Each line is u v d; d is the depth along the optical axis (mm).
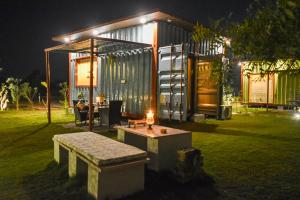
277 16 1851
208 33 2395
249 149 6203
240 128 9266
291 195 3693
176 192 3832
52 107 17438
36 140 7266
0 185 4082
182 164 4180
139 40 11383
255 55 2066
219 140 7203
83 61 14477
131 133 5355
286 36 1833
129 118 11734
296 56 1851
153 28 10789
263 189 3906
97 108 10422
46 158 5516
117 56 12352
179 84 10406
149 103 11008
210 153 5848
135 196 3660
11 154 5855
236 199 3607
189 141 4848
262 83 17812
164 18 10484
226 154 5762
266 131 8664
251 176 4438
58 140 4734
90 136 4863
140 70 11344
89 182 3586
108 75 12836
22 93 15688
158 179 4273
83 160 3771
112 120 9180
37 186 4039
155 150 4500
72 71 15344
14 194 3764
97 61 13406
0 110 15195
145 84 11148
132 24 11398
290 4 1734
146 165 4695
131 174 3648
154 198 3635
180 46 10289
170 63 10578
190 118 10961
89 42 9508
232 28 2197
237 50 2143
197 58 11914
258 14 1998
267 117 12625
